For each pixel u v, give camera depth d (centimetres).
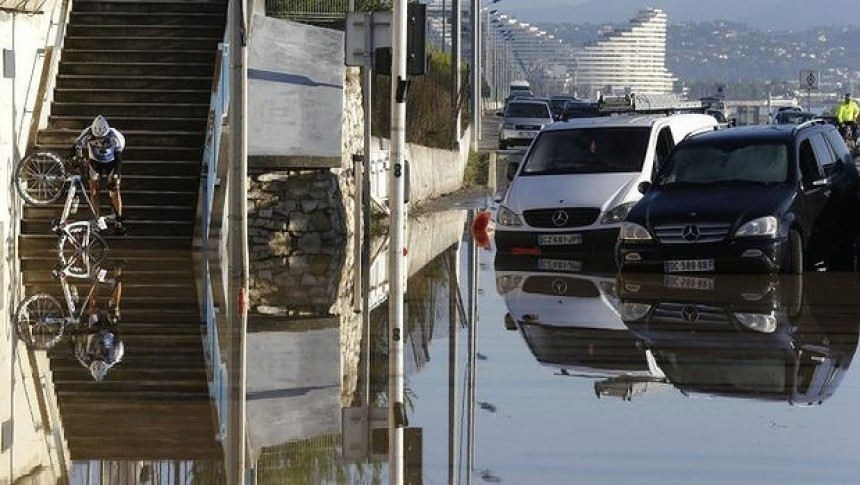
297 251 3612
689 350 2116
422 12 2884
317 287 2884
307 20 5462
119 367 1972
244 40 2758
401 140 2825
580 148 3631
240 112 2752
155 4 4125
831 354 2084
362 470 1428
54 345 2145
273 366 1995
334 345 2183
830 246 3180
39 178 3488
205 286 2806
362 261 3180
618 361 2038
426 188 5425
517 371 1977
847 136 7556
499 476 1398
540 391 1838
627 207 3444
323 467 1442
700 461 1466
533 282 2986
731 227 2995
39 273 2992
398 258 2588
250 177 3769
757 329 2300
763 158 3148
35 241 3466
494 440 1562
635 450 1510
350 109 4038
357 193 3134
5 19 3481
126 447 1527
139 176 3647
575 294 2770
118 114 3828
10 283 2822
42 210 3503
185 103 3859
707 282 2925
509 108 9331
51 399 1769
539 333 2294
